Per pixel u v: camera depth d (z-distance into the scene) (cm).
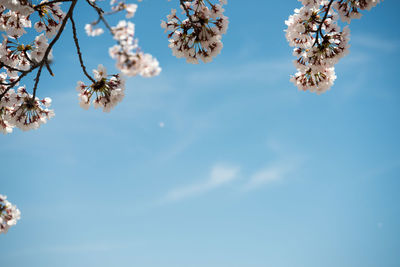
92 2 545
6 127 671
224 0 617
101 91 571
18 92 652
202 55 624
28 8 561
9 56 651
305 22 716
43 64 573
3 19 641
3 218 586
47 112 663
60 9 672
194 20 606
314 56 698
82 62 554
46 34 675
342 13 696
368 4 673
